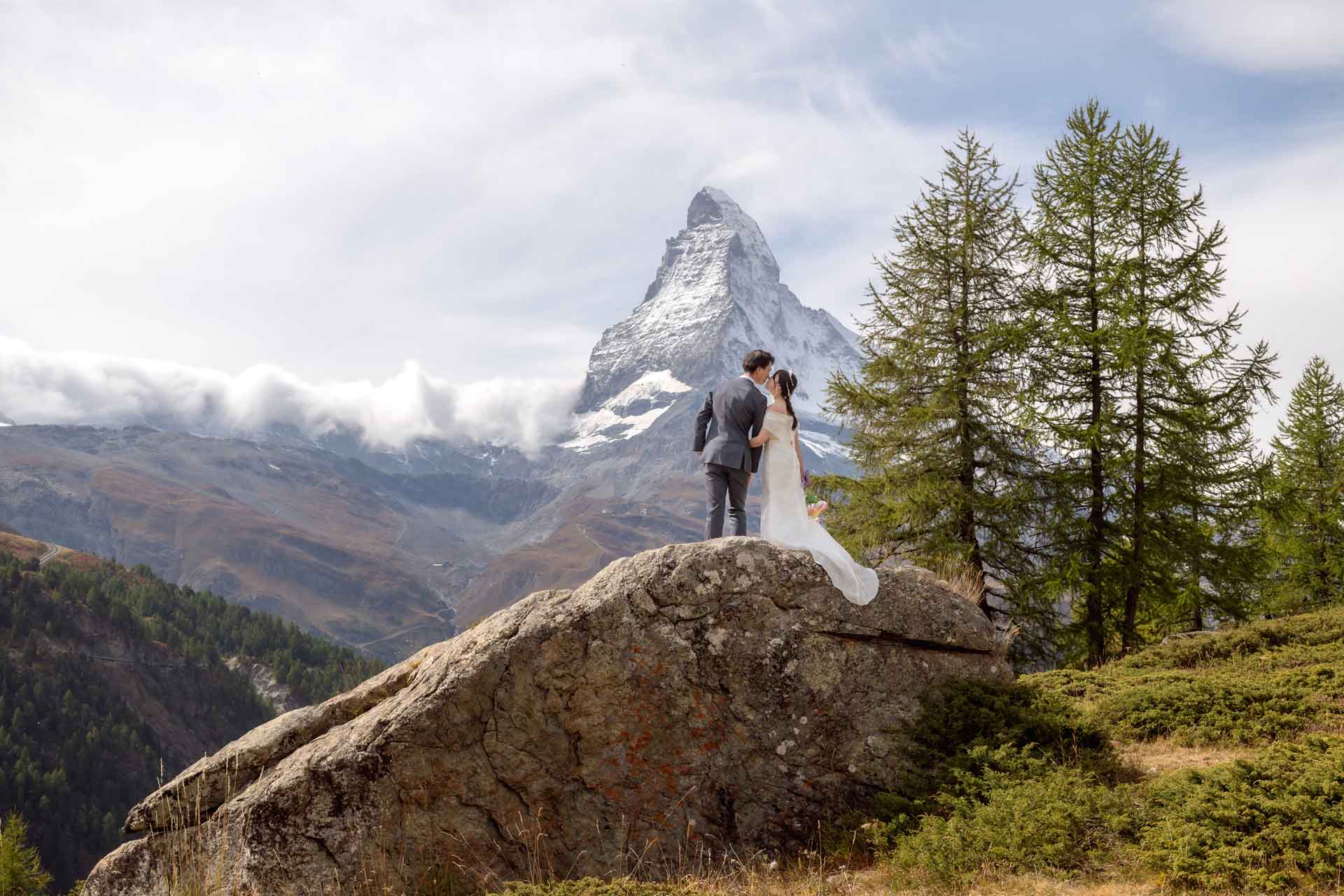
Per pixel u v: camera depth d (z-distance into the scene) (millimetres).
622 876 6973
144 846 7441
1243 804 6047
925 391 19656
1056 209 19484
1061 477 18266
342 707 7992
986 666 8398
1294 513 18297
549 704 7250
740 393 8625
